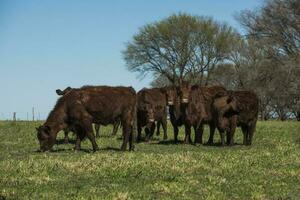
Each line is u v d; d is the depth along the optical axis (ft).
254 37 226.38
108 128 118.11
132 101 70.95
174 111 85.92
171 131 113.29
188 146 79.71
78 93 68.90
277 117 262.67
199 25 261.85
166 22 263.29
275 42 218.38
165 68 268.82
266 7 217.15
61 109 69.21
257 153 67.15
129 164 53.21
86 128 68.33
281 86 231.71
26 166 51.85
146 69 270.26
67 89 77.56
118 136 96.12
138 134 88.02
